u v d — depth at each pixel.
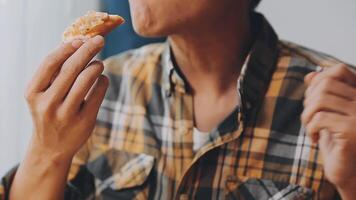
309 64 0.94
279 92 0.91
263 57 0.93
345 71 0.78
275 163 0.88
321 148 0.77
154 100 0.97
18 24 1.20
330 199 0.87
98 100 0.82
